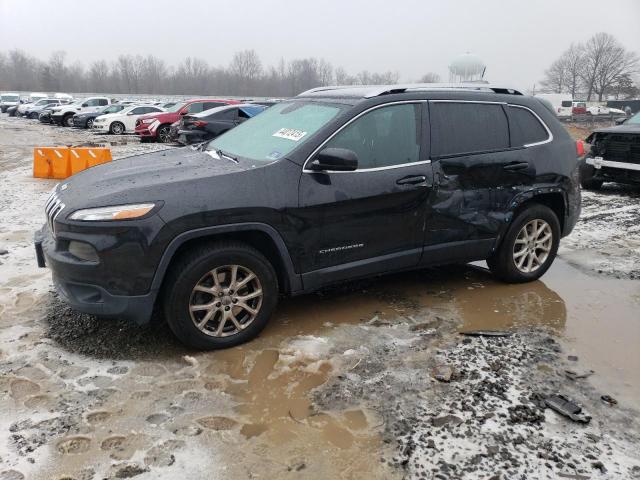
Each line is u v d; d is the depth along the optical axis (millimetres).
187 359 3582
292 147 3936
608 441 2836
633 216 7945
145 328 4004
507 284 5117
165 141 20719
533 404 3148
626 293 4957
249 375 3436
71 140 21266
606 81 85438
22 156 15352
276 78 97875
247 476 2561
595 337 4047
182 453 2705
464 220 4520
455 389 3289
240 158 4086
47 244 3703
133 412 3025
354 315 4359
